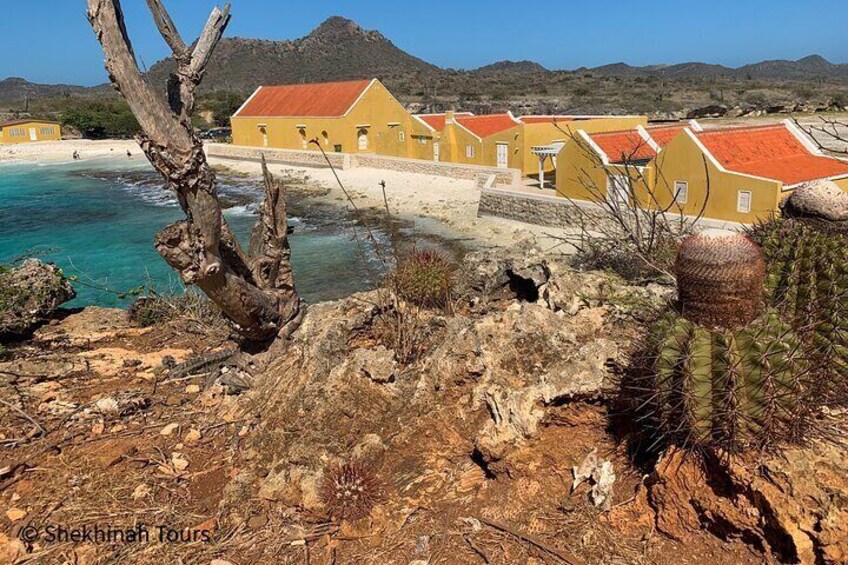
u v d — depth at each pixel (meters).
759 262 4.75
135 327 13.38
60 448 7.37
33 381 9.71
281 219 8.63
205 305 13.41
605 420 5.77
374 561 5.07
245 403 7.82
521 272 9.33
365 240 33.62
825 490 4.23
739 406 4.38
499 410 5.68
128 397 8.65
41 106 154.38
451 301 9.42
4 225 43.00
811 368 4.65
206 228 7.11
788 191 24.73
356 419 6.43
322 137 62.94
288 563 5.19
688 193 27.72
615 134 32.66
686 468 4.67
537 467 5.65
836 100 83.62
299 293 26.14
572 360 5.91
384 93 62.72
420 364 6.82
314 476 5.85
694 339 4.49
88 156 86.88
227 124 109.88
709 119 73.00
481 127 51.16
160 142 6.60
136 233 39.69
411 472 5.93
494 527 5.21
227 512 5.91
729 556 4.46
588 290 8.02
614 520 4.96
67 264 31.67
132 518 5.99
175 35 6.84
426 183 48.16
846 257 5.10
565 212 31.95
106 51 6.34
